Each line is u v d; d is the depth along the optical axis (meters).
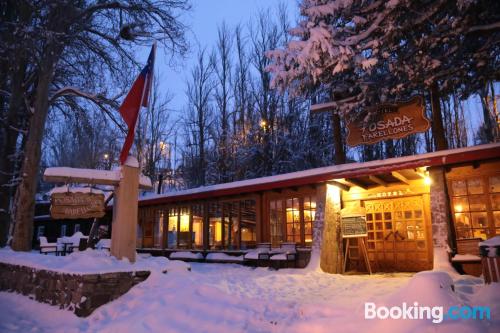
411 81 9.79
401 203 10.38
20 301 7.07
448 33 8.41
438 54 9.68
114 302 6.12
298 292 6.95
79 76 13.05
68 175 6.84
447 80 9.72
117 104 12.80
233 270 10.65
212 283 7.24
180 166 28.91
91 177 7.02
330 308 5.29
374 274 9.41
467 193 8.58
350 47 9.32
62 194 6.96
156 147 28.50
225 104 25.38
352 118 10.69
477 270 7.78
